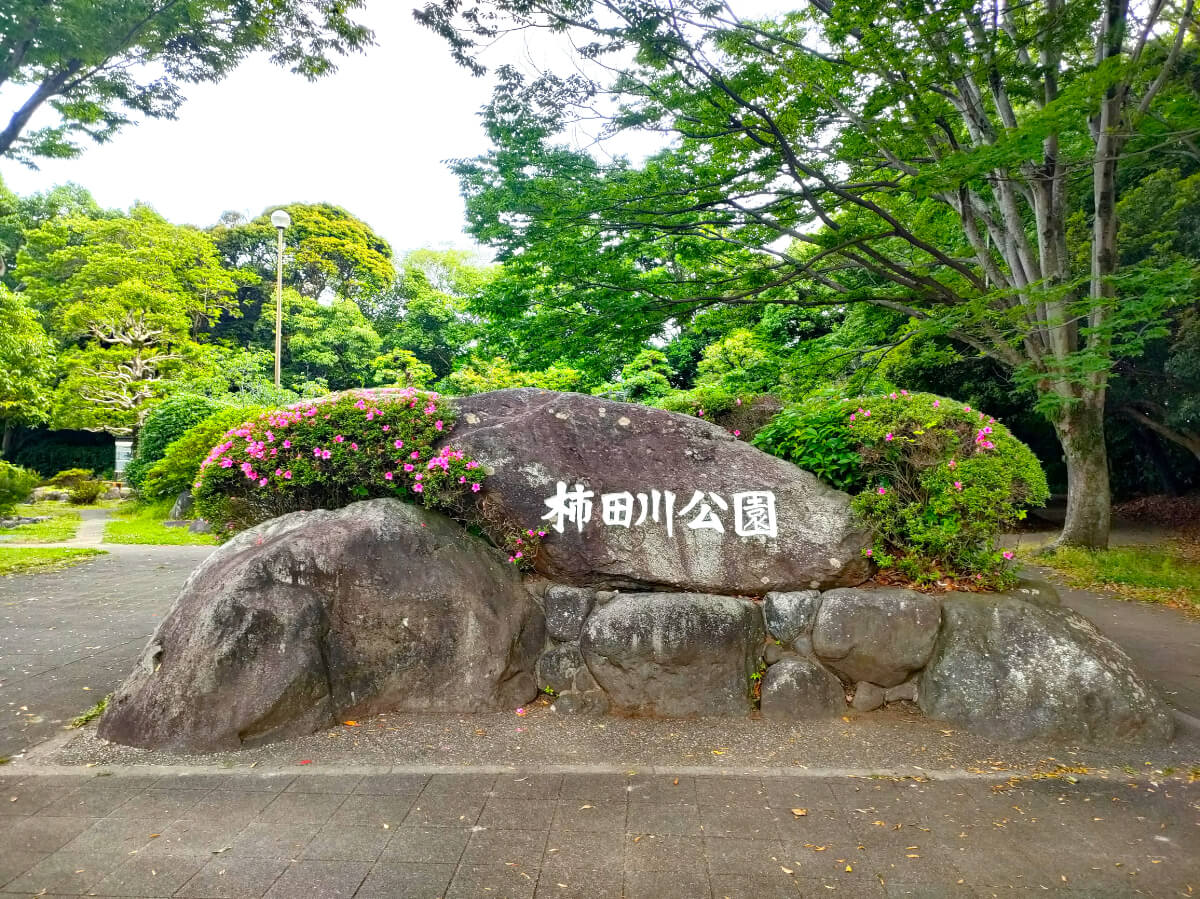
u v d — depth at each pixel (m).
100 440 28.27
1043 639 3.89
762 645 4.21
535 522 4.39
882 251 10.72
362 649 3.92
